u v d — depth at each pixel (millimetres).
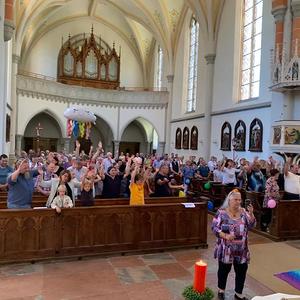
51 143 28156
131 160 9688
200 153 21297
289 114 13266
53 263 5957
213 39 19844
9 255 5773
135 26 29000
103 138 30719
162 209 6812
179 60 24984
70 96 25469
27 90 22922
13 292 4793
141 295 4816
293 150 11703
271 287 5242
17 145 22703
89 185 6797
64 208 6098
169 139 26125
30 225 5891
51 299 4613
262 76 15445
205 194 12242
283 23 13398
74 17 28719
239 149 16969
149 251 6703
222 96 19000
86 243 6262
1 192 7898
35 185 7824
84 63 28234
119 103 27141
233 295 4879
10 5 13781
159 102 26703
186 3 21344
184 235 7016
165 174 8727
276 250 7250
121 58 30781
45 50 27812
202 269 3420
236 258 4621
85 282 5203
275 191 8445
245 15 17562
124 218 6535
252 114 16172
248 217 4684
